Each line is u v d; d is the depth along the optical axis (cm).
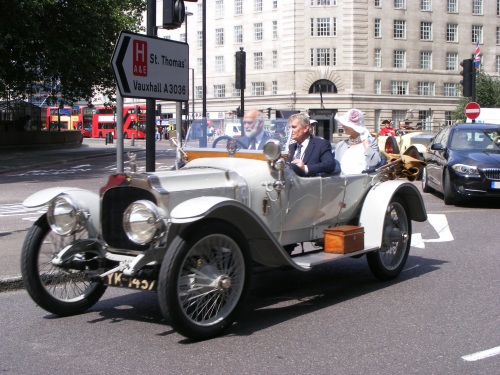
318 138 664
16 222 1131
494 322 545
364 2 6688
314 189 626
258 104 7112
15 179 2128
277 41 6938
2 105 3944
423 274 739
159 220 488
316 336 511
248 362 451
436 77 7112
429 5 7050
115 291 675
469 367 441
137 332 526
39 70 3312
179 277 475
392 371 432
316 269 782
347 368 438
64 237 577
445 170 1369
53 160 3041
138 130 7606
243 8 7225
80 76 3516
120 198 528
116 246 534
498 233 1012
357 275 745
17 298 642
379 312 581
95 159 3341
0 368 444
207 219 493
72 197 545
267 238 528
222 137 657
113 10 3625
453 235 998
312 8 6725
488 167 1286
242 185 555
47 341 505
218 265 510
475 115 2067
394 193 693
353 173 721
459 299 623
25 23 2894
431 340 498
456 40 7206
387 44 6844
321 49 6750
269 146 564
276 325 543
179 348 483
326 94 6738
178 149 674
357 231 633
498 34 7406
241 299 518
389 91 6881
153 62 783
